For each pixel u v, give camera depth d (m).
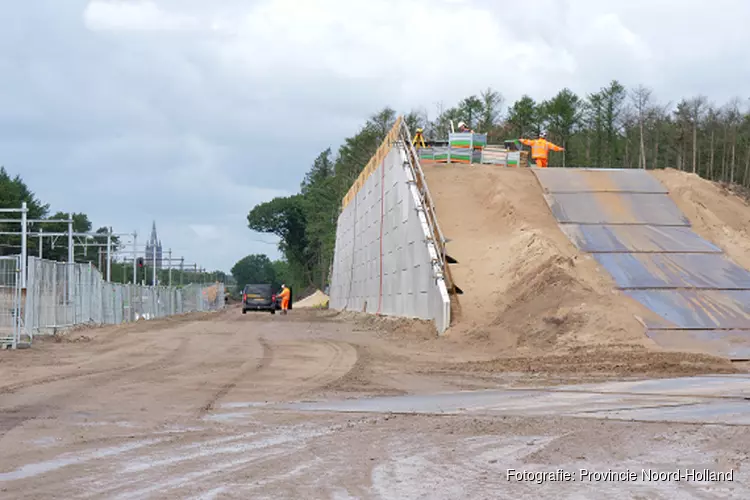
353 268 63.09
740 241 34.00
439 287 29.12
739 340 23.08
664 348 22.00
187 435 10.56
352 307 62.25
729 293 27.53
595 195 37.38
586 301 24.81
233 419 12.02
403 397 14.74
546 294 26.22
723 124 76.12
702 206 37.25
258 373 18.52
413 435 10.59
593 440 10.11
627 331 23.28
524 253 30.66
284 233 151.12
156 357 22.44
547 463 8.74
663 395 14.58
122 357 22.42
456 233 34.84
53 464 8.62
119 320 44.62
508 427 11.23
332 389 15.90
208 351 24.42
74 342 27.58
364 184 57.16
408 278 36.84
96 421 11.70
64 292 32.34
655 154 77.00
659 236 33.22
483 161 44.84
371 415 12.48
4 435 10.45
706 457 9.05
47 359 21.61
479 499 7.07
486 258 32.22
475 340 25.47
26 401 13.65
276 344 27.16
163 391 15.25
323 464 8.64
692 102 76.19
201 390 15.50
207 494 7.20
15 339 24.52
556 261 28.28
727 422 11.45
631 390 15.39
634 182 39.12
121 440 10.16
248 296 70.19
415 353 23.98
